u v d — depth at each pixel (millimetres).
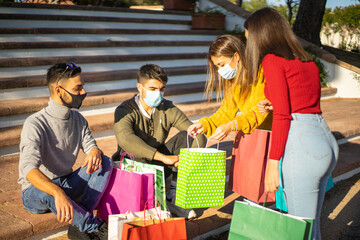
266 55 2121
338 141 5523
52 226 2645
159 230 2273
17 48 5953
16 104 4688
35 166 2352
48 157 2625
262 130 2455
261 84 2545
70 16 7262
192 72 7137
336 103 8008
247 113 2529
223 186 2523
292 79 2064
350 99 8602
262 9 2252
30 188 2541
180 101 6285
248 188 2541
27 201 2588
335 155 2168
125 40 7656
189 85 6719
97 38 7285
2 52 5832
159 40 8180
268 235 2133
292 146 2094
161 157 2875
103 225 2527
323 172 2090
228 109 2914
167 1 9680
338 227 3426
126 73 6227
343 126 5715
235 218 2264
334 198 4078
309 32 11023
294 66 2062
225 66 2719
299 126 2084
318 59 8945
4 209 2750
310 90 2100
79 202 2715
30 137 2441
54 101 2582
